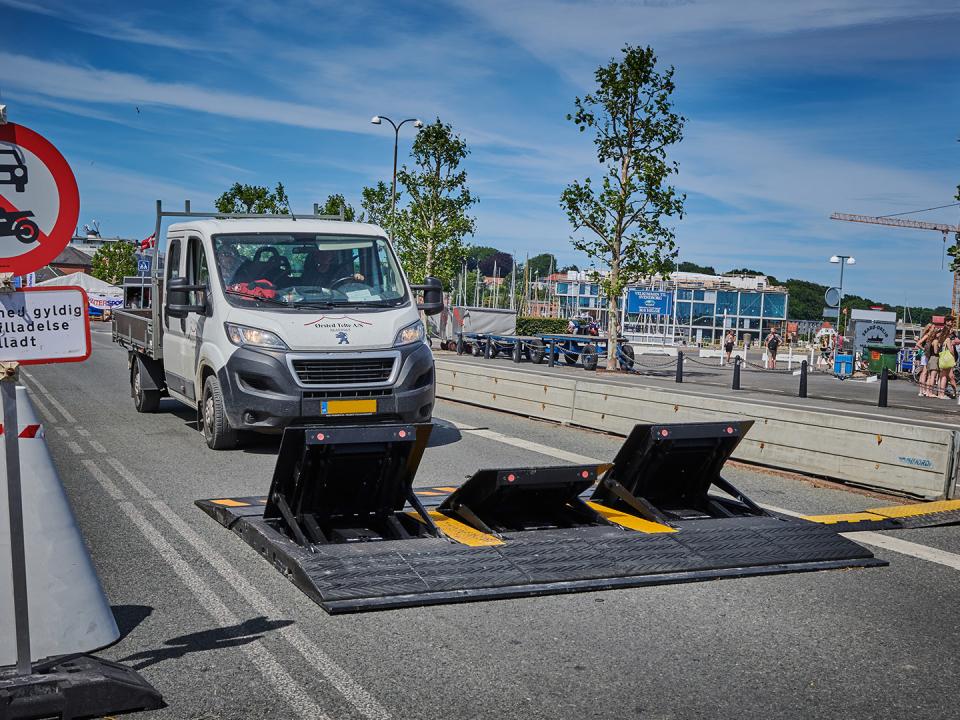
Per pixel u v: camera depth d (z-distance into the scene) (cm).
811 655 453
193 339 1062
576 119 2797
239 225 1063
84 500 760
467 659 435
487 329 4181
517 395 1492
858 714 387
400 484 627
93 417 1281
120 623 474
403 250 3950
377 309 1015
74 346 376
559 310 9425
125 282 4056
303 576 526
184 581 544
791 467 1005
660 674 424
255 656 432
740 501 734
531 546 594
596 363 3228
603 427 1289
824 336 4609
